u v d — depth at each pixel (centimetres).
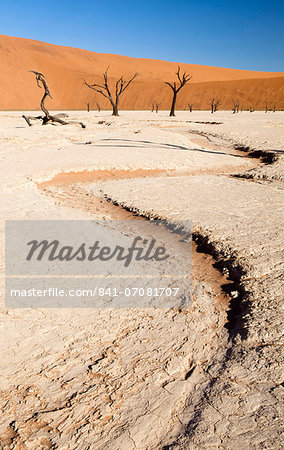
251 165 1498
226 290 448
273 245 566
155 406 266
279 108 11306
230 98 11925
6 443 238
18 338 343
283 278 456
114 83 12406
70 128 2486
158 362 314
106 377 296
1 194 857
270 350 317
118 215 757
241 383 281
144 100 12169
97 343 339
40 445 237
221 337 353
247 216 727
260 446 225
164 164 1354
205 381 292
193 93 12188
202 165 1417
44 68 11925
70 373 301
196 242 606
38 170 1106
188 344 339
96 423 253
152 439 240
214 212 754
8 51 11888
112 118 3925
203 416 253
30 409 265
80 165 1216
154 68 15162
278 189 1005
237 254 531
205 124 3391
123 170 1259
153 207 794
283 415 247
